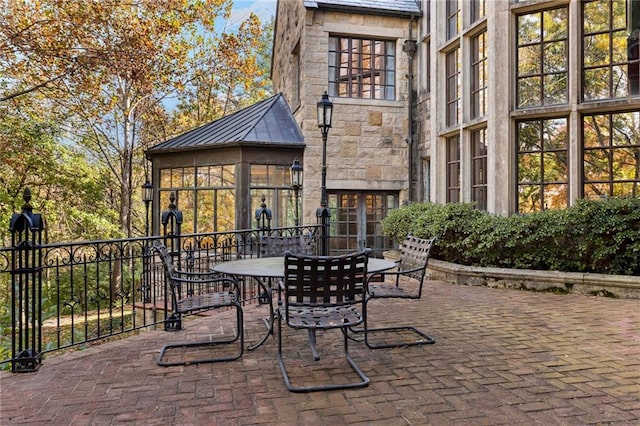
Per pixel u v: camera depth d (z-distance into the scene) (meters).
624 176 6.60
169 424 2.59
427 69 10.97
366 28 11.04
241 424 2.58
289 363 3.63
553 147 7.14
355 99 11.02
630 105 6.41
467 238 7.15
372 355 3.79
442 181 9.44
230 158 10.45
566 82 6.98
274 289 5.80
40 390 3.10
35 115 12.45
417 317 5.05
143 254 4.81
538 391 2.99
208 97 16.58
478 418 2.62
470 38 8.43
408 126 11.22
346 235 11.12
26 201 3.55
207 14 13.54
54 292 10.91
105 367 3.55
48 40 10.52
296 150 10.75
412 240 4.69
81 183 13.40
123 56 11.28
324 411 2.75
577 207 6.13
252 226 10.38
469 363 3.55
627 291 5.73
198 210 10.91
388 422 2.59
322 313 3.46
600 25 6.74
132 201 16.12
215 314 5.37
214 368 3.53
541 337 4.21
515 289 6.57
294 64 12.25
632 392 2.95
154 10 12.08
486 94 7.98
